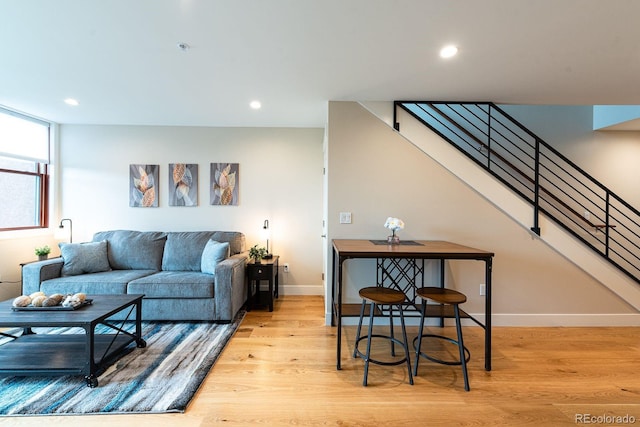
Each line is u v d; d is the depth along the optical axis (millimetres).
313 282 4004
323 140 3977
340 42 1910
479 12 1602
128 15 1646
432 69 2262
